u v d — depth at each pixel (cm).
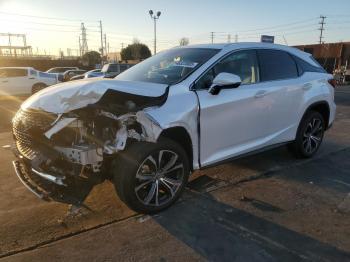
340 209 390
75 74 2550
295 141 534
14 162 387
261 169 513
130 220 359
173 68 421
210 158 409
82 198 333
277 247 315
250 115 440
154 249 311
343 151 620
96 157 322
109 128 333
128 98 354
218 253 306
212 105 391
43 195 326
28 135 342
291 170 512
